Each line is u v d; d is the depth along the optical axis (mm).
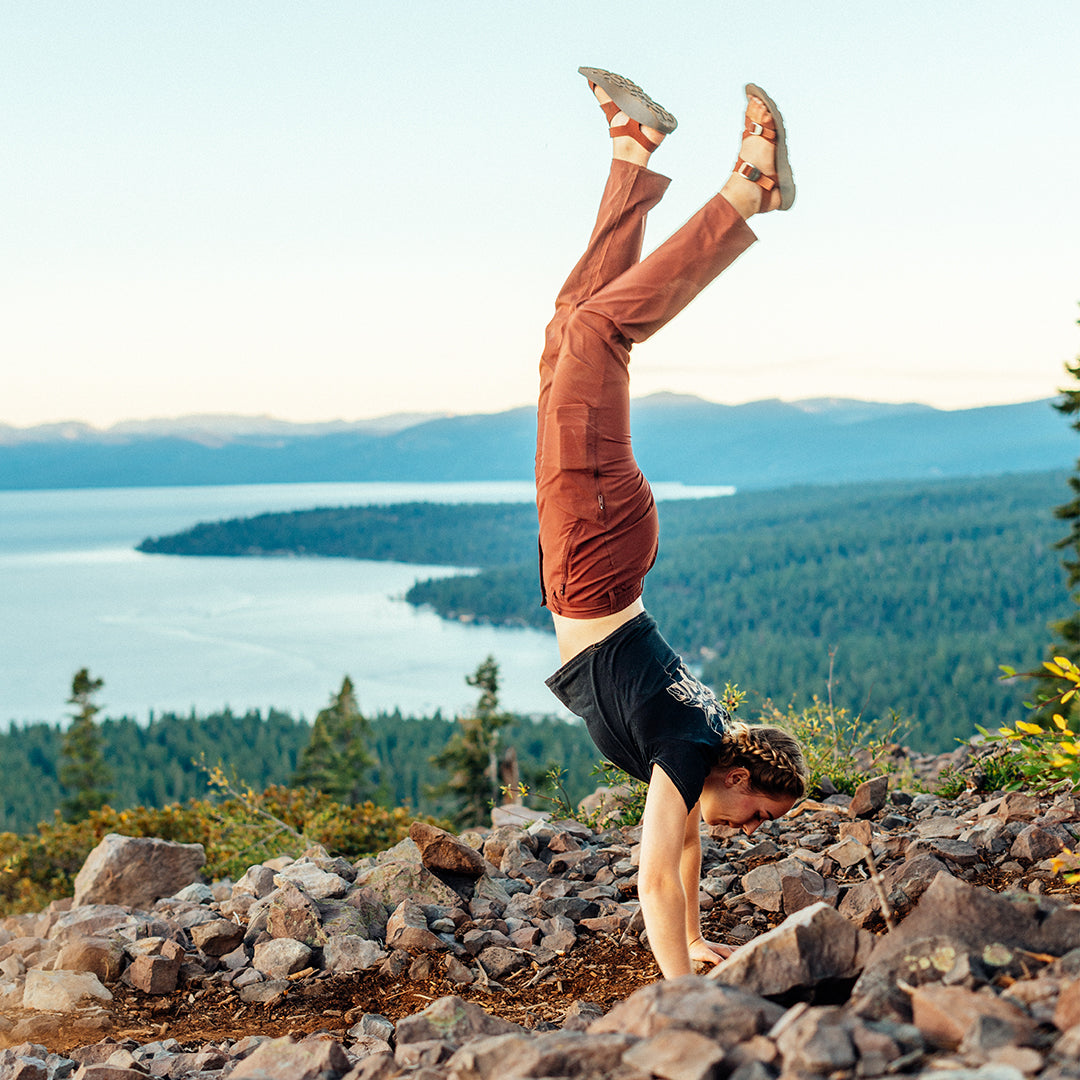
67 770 61344
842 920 2291
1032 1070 1461
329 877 4668
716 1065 1603
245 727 141625
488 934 4133
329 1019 3551
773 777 2936
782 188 2850
